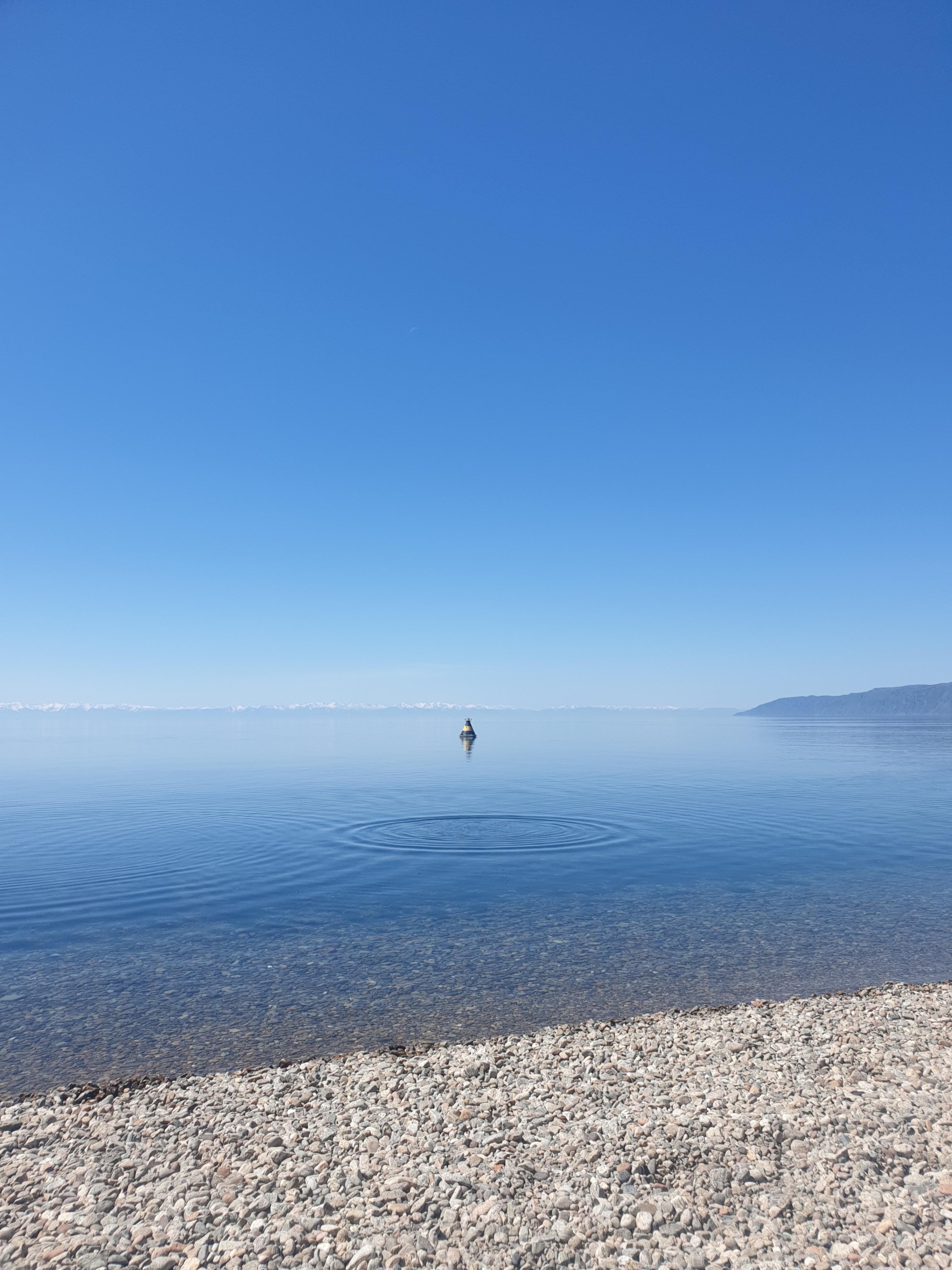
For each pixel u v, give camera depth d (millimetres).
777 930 19234
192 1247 6883
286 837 31875
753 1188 7727
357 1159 8430
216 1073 11312
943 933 19062
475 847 30000
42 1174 8258
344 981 15430
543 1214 7324
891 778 61438
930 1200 7414
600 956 17172
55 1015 13648
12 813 39344
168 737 167750
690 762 79750
